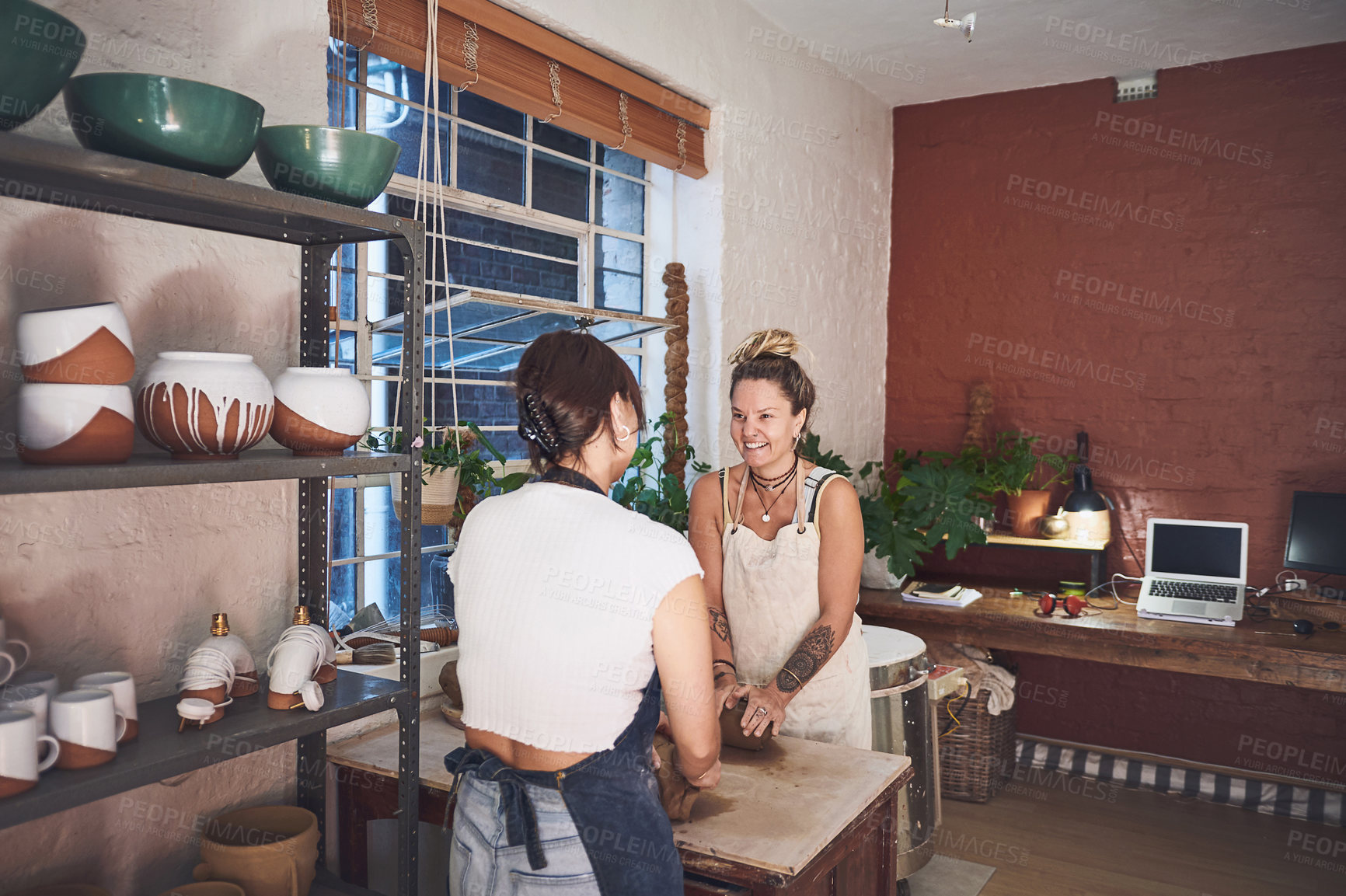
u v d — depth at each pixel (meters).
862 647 2.13
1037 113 4.05
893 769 1.75
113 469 1.13
